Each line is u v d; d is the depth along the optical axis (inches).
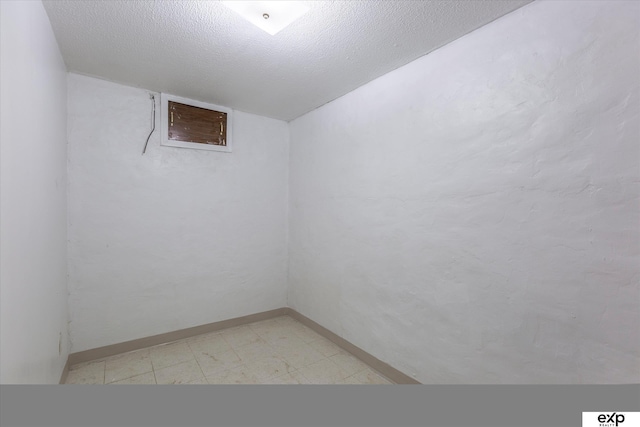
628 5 42.8
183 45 68.4
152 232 94.9
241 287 113.9
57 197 67.5
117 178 88.7
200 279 104.3
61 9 55.5
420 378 72.1
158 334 96.7
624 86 43.2
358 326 90.6
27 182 44.7
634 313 42.6
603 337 45.3
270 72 81.6
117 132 88.6
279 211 124.0
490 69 59.2
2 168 34.9
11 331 38.0
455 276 65.0
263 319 119.6
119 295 89.7
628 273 43.0
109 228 87.7
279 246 124.2
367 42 66.8
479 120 60.8
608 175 44.7
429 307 70.4
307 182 114.3
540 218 51.9
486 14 57.0
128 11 56.4
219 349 94.5
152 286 95.1
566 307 49.0
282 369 83.7
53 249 63.1
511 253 55.7
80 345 83.9
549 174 50.8
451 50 66.3
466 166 63.0
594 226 46.1
